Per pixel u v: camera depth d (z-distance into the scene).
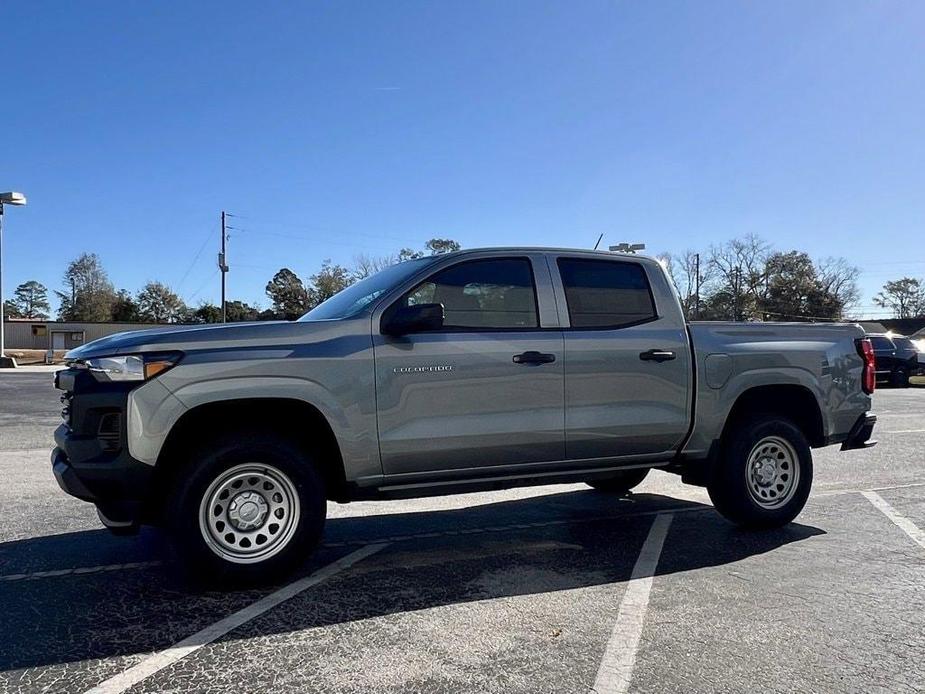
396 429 4.55
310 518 4.40
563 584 4.44
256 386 4.22
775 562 4.89
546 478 5.09
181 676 3.17
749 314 72.69
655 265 5.56
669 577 4.57
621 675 3.18
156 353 4.12
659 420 5.28
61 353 55.31
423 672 3.21
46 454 9.73
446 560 4.97
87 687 3.07
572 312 5.13
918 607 4.04
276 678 3.15
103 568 4.76
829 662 3.32
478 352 4.74
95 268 96.75
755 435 5.66
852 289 76.31
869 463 9.26
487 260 4.98
